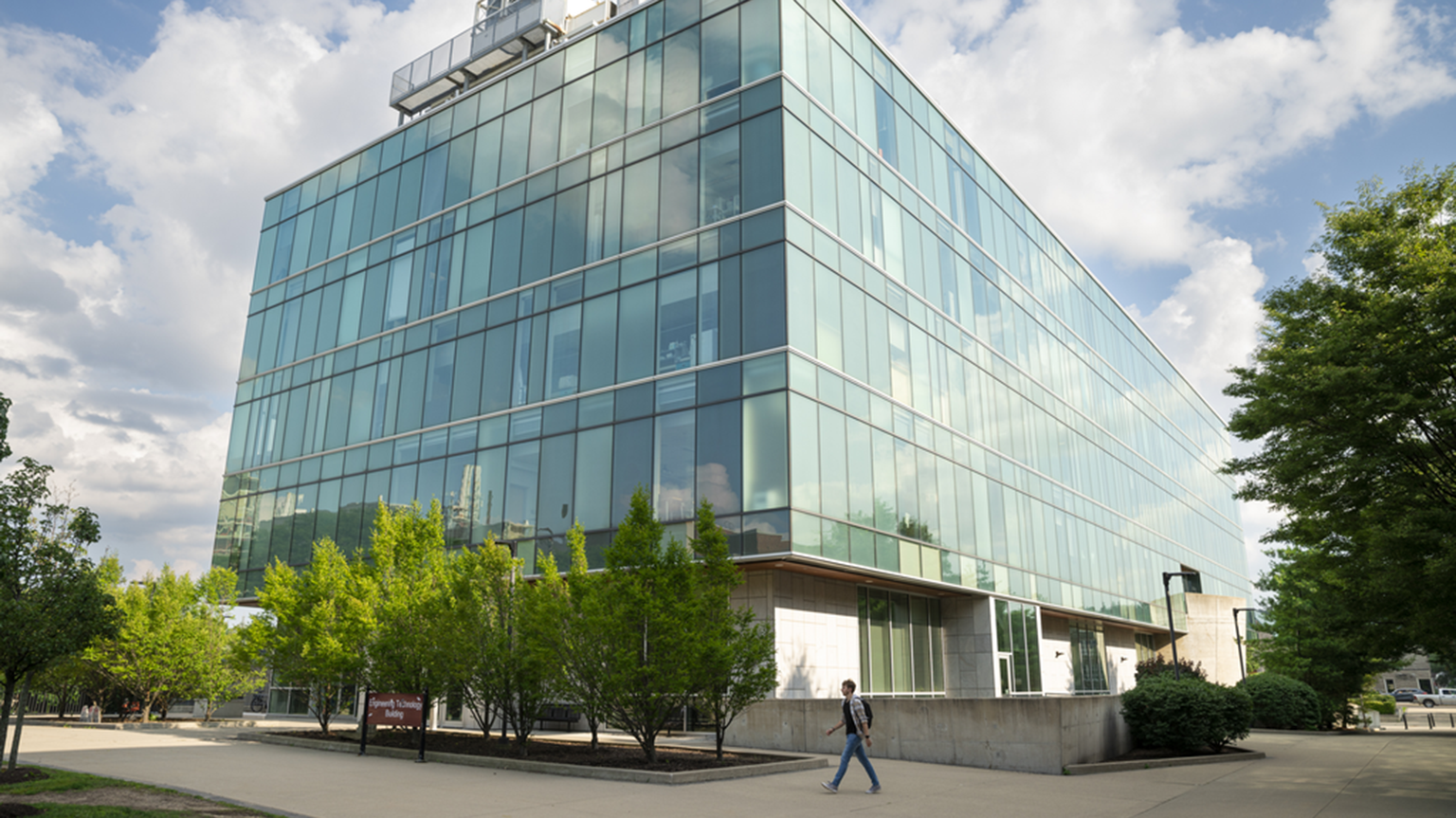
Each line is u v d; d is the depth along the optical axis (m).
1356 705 41.56
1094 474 44.91
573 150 31.44
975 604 31.61
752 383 24.64
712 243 26.70
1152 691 21.59
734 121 27.42
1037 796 14.26
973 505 32.12
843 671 26.28
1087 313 48.53
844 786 15.17
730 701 17.23
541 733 26.50
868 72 31.64
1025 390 38.69
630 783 14.92
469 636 19.12
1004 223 40.25
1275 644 39.62
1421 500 16.52
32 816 10.20
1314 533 19.23
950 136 36.84
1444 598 15.98
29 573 14.25
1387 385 15.88
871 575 26.23
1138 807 13.30
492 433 30.22
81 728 28.41
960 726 19.17
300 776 15.30
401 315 34.94
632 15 31.27
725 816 11.82
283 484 36.84
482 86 35.25
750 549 23.44
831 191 27.89
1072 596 39.03
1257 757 21.58
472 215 33.81
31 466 14.35
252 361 40.81
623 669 16.11
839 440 25.52
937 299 32.91
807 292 25.59
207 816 10.70
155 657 30.34
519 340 30.66
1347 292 17.89
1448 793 14.98
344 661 21.31
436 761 18.47
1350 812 12.83
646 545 17.08
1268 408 18.14
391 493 32.59
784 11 27.61
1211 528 67.75
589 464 27.30
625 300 28.23
